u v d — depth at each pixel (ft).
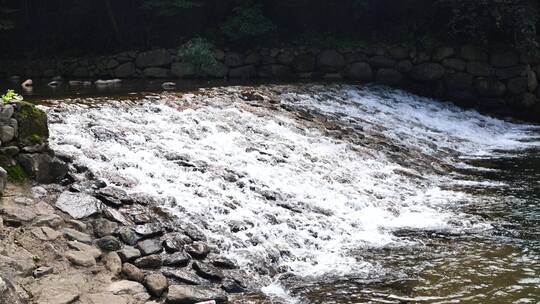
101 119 22.75
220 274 15.15
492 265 16.98
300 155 25.44
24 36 53.47
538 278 16.05
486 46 44.73
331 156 26.53
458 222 21.09
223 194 19.39
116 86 39.11
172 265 15.08
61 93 33.06
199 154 22.00
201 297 13.98
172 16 50.39
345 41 48.21
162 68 47.44
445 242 19.02
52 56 51.11
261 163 23.07
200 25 51.01
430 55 45.70
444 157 31.94
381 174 26.27
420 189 25.52
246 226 17.83
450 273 16.35
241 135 25.44
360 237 19.25
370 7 49.19
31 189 16.19
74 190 16.84
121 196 17.21
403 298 14.67
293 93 35.50
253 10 47.85
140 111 24.98
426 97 45.70
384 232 19.88
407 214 21.98
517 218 21.66
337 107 35.83
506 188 26.03
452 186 26.35
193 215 17.48
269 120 28.71
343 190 23.03
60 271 13.52
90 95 30.78
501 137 39.11
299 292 14.96
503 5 43.34
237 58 47.70
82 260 14.05
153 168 19.66
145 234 15.83
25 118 16.63
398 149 30.63
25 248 13.75
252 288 15.05
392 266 16.85
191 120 25.36
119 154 19.94
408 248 18.38
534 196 24.67
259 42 48.60
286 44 48.88
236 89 33.86
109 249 14.98
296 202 20.63
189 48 45.19
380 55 46.52
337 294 14.85
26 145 16.58
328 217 20.27
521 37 43.04
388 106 39.88
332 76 47.21
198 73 46.98
